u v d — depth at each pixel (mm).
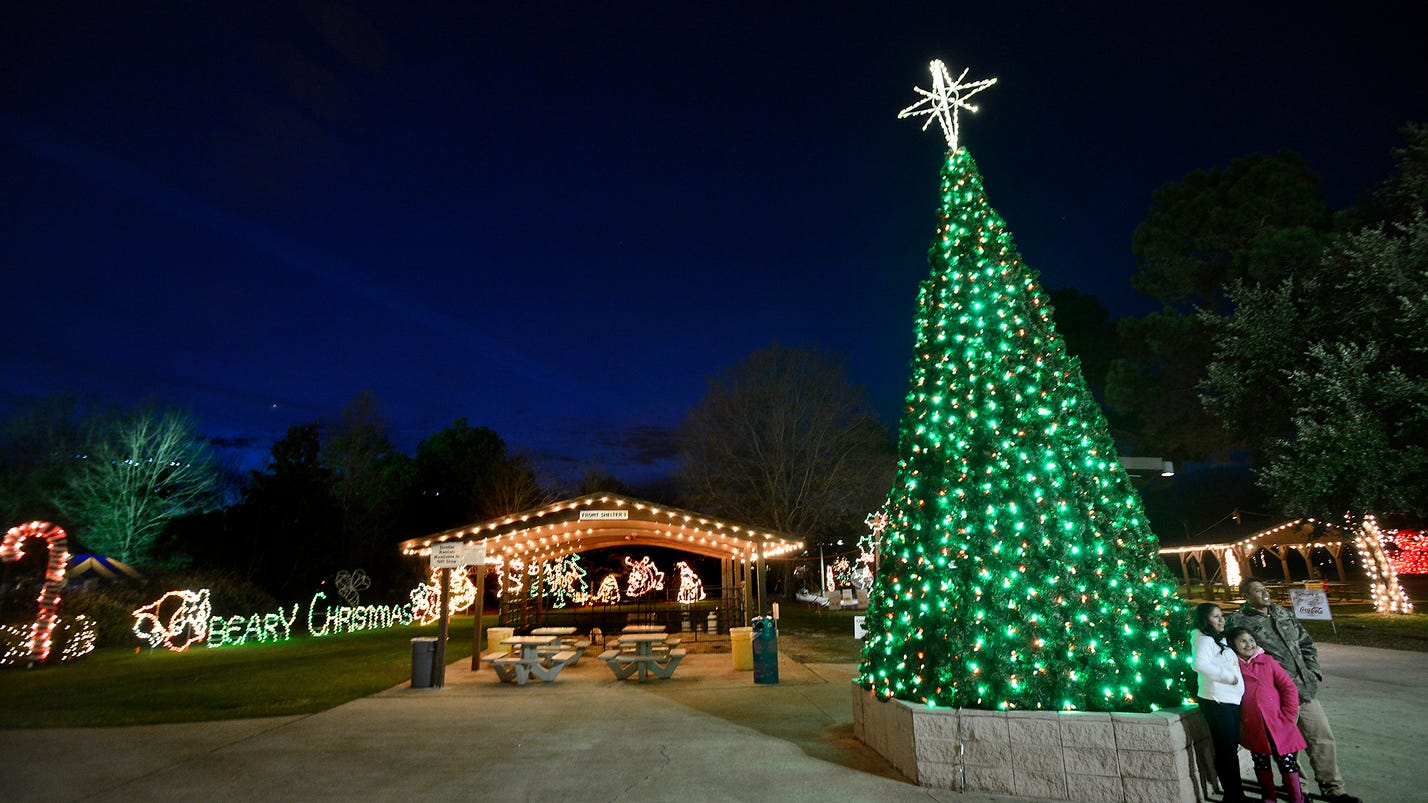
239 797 6371
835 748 7555
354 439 38906
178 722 9922
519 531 15602
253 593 29469
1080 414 6918
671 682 13016
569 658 13828
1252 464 19203
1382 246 14641
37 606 19984
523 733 8875
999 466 6703
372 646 22656
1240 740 5461
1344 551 32562
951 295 7734
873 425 40156
